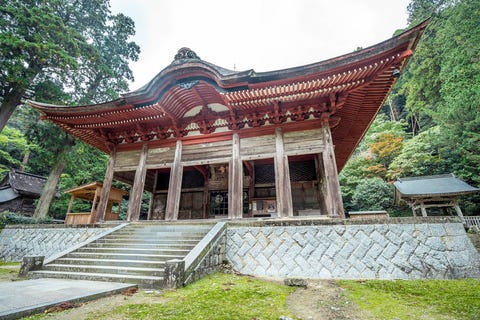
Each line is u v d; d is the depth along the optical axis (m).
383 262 6.20
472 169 18.97
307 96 8.83
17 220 14.98
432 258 5.97
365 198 22.70
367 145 31.67
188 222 9.00
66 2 18.78
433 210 20.50
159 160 11.35
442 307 3.90
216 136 10.77
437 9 29.67
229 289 4.80
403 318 3.47
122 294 4.47
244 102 9.38
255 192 14.79
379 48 7.01
